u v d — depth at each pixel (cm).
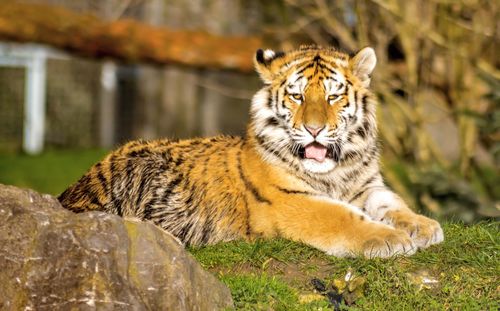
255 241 1188
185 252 982
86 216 933
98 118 3944
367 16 2208
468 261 1115
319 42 2350
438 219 1550
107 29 2505
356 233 1154
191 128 4034
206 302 978
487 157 2677
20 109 3753
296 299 1045
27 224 921
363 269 1097
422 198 1900
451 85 2238
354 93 1277
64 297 890
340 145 1260
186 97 4016
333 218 1182
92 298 890
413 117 2189
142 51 2522
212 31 2745
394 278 1078
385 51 2183
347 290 1076
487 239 1178
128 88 4000
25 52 3722
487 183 2208
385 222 1234
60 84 3859
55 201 973
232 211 1252
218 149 1305
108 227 929
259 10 2658
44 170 2872
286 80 1269
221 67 2553
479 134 2212
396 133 2256
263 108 1280
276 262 1141
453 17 2120
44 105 3812
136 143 1369
